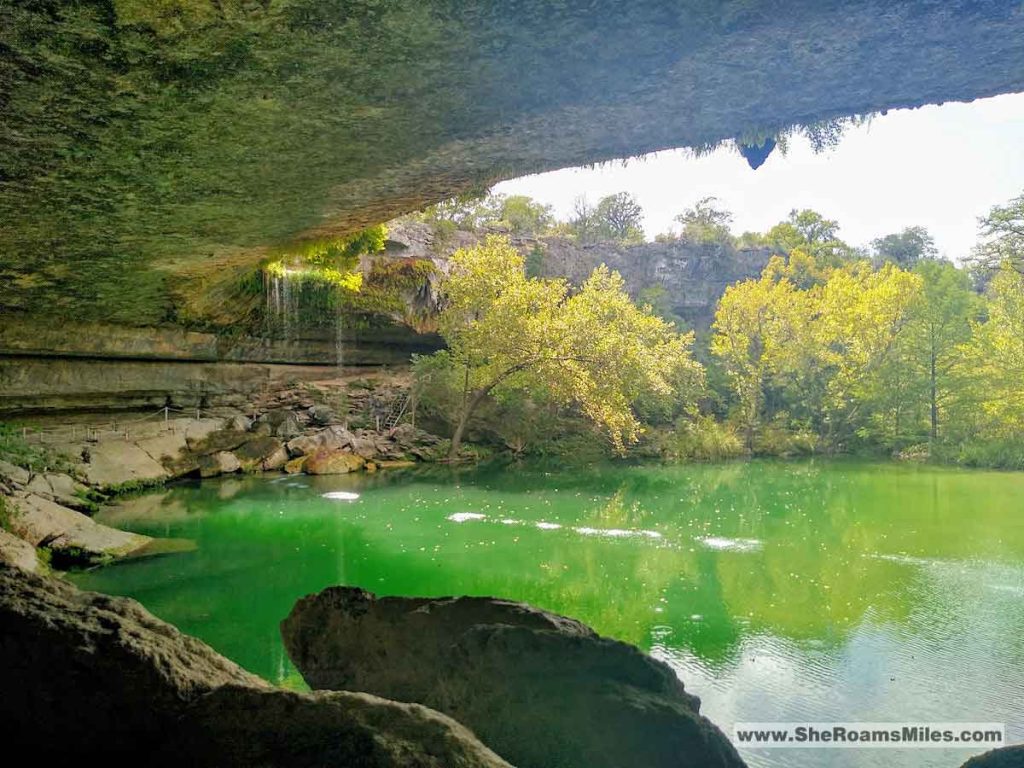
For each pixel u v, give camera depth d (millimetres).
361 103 5535
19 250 9953
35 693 2920
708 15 4215
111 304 15273
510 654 3707
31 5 3820
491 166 7602
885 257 47000
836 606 9414
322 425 24281
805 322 30031
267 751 2527
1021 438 24844
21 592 3475
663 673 3646
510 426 26094
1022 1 4102
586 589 10227
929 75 5262
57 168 6797
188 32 4223
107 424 19328
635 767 3230
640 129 6422
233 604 9484
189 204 8555
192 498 16922
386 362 28500
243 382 23625
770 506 16703
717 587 10328
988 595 9836
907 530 14016
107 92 5094
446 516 15297
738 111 6004
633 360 23391
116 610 3562
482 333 24156
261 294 21484
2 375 16469
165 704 2889
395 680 4188
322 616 4691
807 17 4254
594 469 23219
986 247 26578
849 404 29766
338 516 15219
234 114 5680
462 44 4531
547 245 36438
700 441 26484
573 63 4883
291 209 9227
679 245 38438
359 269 26109
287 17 4086
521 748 3479
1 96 5055
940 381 27516
